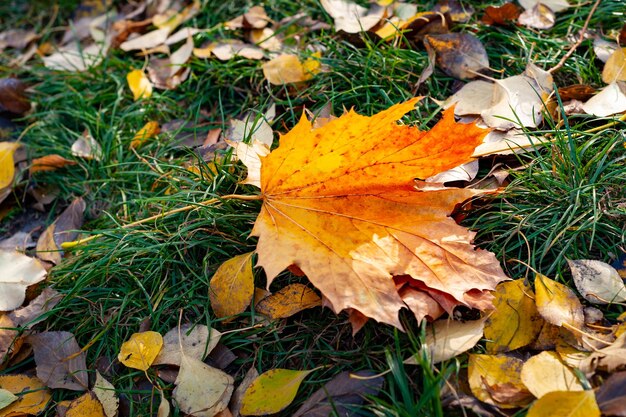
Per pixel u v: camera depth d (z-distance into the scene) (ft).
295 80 2.21
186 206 1.97
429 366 1.61
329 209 1.72
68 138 2.40
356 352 1.73
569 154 1.87
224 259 1.91
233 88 2.30
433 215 1.70
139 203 2.09
